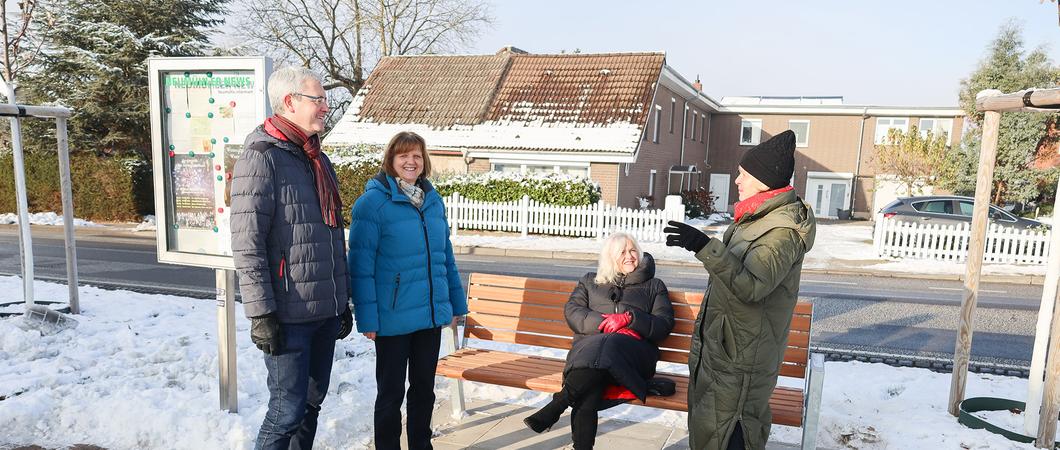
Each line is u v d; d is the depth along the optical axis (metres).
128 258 11.87
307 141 2.86
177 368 4.67
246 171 2.68
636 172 22.77
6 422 3.69
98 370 4.59
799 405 3.41
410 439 3.48
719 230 20.88
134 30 22.92
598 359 3.36
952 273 11.94
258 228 2.66
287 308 2.76
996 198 25.08
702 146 33.03
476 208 17.16
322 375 3.07
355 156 18.34
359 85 34.41
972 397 4.41
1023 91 3.72
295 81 2.79
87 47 22.17
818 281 11.11
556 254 13.81
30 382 4.25
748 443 2.71
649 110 21.05
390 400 3.30
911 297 9.59
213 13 25.05
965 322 4.15
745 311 2.59
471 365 3.94
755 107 32.88
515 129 21.42
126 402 3.89
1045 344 3.73
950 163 26.28
